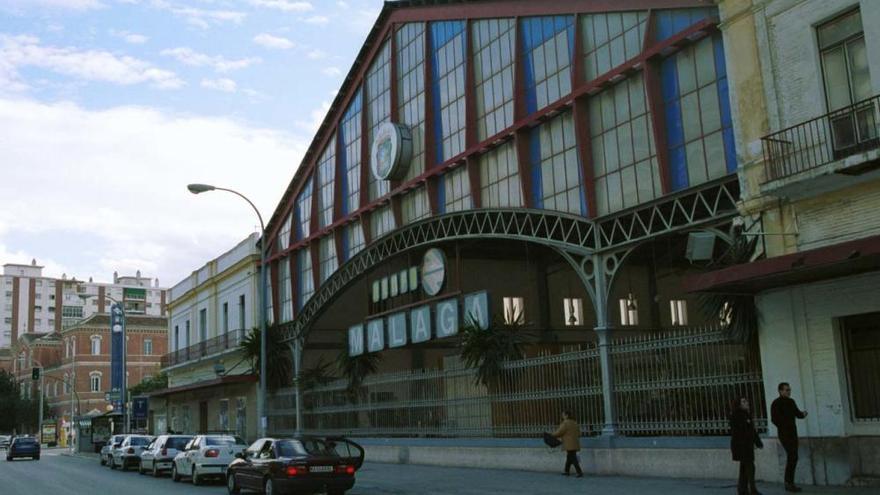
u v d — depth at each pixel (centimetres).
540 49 2402
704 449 1620
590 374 1941
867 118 1329
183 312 5600
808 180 1340
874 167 1271
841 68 1402
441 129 2897
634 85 2025
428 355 3547
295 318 3672
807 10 1448
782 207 1462
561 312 3281
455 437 2419
